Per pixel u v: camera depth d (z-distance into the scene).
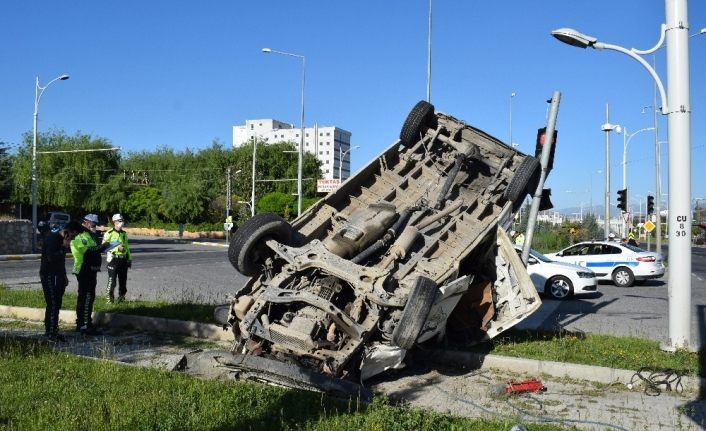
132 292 15.16
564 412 6.57
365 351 7.14
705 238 89.38
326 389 6.38
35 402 5.95
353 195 10.41
